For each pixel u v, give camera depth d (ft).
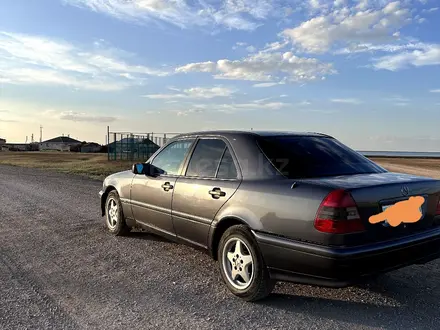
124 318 11.72
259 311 12.25
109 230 22.49
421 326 11.25
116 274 15.55
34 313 12.02
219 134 15.61
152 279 15.01
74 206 31.53
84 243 20.16
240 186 13.51
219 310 12.30
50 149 353.31
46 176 59.26
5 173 64.95
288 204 11.85
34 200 34.78
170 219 16.72
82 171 67.97
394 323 11.44
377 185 11.69
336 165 13.66
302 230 11.43
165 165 17.95
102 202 23.32
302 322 11.49
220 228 14.19
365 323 11.43
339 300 13.10
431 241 12.50
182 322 11.48
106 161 98.89
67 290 13.87
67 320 11.57
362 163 14.52
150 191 18.12
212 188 14.46
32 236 21.61
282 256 11.85
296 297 13.33
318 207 11.19
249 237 12.81
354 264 10.83
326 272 11.01
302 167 13.05
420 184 12.73
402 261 11.84
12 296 13.33
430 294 13.66
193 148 16.53
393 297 13.38
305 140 14.78
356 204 11.07
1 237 21.36
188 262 17.07
